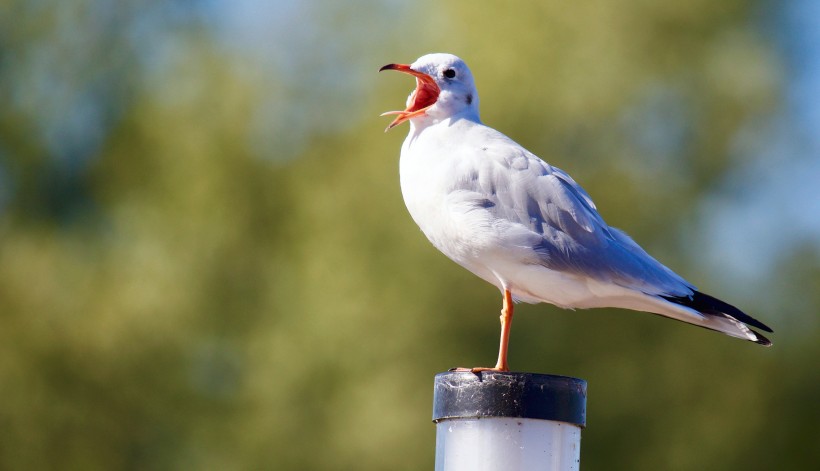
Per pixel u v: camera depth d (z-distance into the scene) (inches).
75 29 858.1
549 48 618.5
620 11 633.6
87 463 706.8
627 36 629.3
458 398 217.8
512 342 566.6
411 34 680.4
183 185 751.7
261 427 629.9
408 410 560.1
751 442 610.5
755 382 610.5
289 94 768.3
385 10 762.8
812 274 637.9
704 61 645.3
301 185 728.3
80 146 834.8
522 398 213.6
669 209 604.7
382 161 609.6
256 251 731.4
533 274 264.5
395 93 636.1
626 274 265.9
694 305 266.4
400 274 576.4
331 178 673.6
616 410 584.4
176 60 810.2
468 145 271.6
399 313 571.5
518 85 597.9
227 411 687.7
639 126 621.0
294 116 767.7
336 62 776.3
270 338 642.8
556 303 277.7
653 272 269.0
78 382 695.7
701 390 602.9
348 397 593.0
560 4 632.4
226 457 664.4
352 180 621.0
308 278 637.3
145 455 714.8
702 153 633.0
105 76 848.9
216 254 717.9
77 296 708.0
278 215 740.7
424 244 573.0
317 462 594.9
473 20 637.3
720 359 603.2
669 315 273.0
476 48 624.1
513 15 629.3
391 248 584.4
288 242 726.5
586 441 584.4
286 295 681.6
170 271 708.7
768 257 647.1
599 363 584.4
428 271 570.9
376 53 732.7
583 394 218.5
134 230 759.1
